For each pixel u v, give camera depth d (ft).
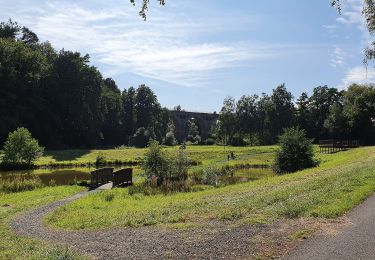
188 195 77.71
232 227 40.63
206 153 228.22
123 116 413.59
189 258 30.73
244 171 147.43
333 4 34.94
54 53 329.72
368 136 268.62
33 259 31.17
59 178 136.98
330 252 30.45
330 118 288.71
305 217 42.63
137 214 55.31
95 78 319.68
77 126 313.12
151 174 112.88
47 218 58.85
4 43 277.44
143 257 31.71
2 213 63.98
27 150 175.52
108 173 114.11
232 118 379.35
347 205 46.34
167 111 449.89
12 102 266.16
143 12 26.09
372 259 28.71
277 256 29.96
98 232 45.16
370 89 261.24
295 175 93.15
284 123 369.50
